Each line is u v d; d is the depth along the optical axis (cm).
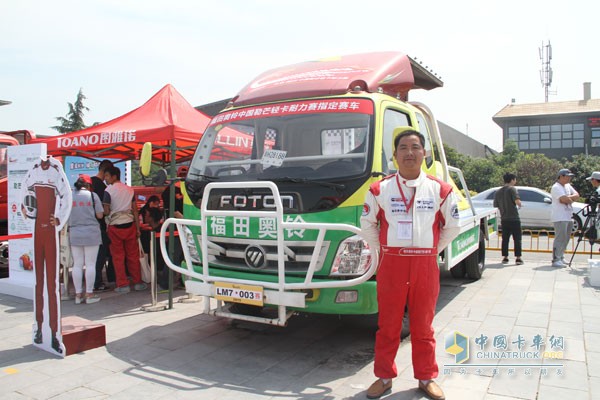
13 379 401
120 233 706
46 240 456
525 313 568
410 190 347
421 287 347
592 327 511
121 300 673
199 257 484
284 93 503
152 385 389
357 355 453
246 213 415
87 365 432
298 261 423
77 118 3378
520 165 2777
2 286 720
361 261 405
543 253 1092
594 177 923
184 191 499
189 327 544
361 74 497
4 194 847
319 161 445
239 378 402
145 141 664
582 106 3769
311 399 359
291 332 523
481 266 784
